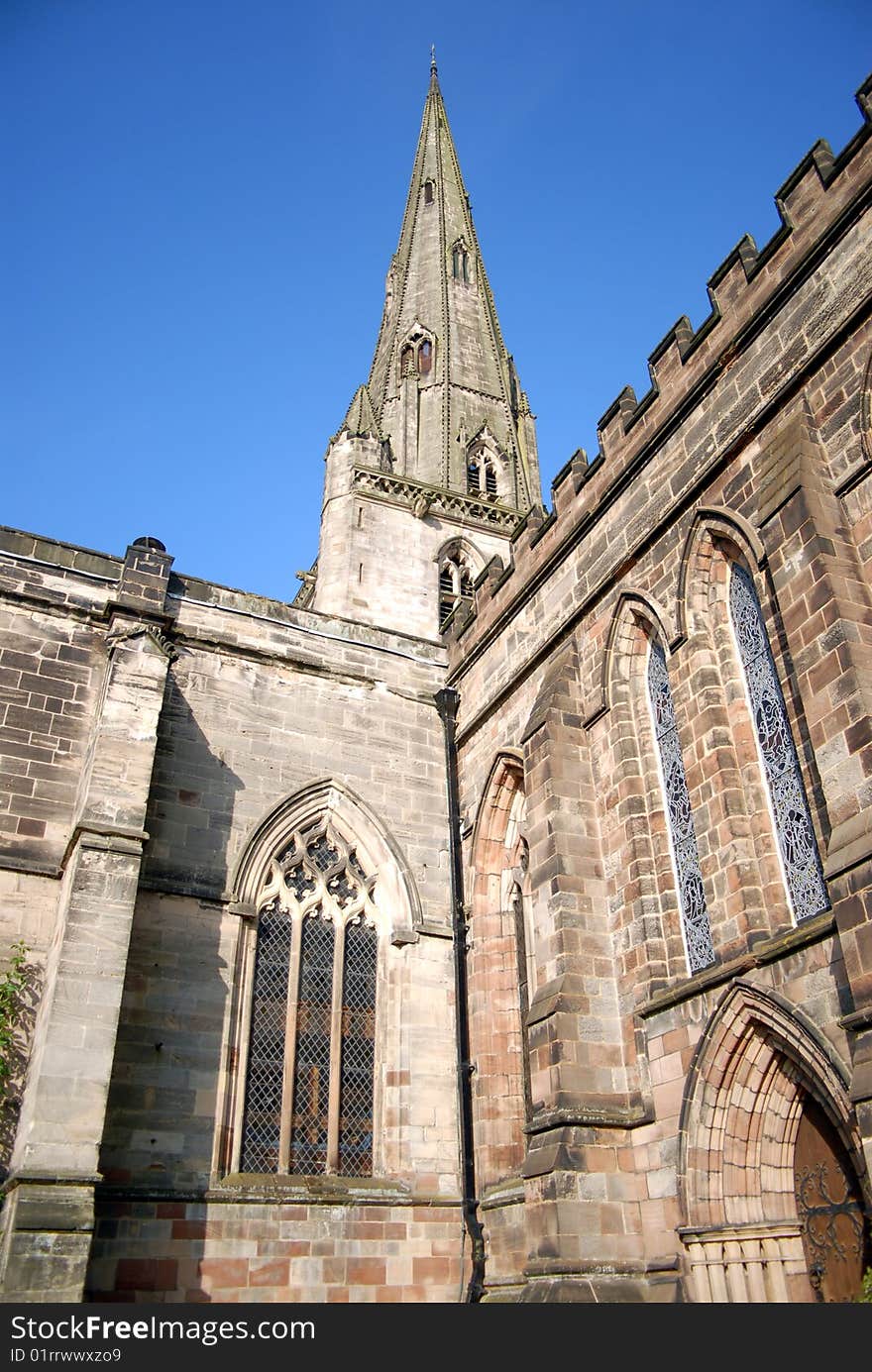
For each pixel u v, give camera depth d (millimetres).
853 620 17188
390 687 31406
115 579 28266
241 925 25656
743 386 21828
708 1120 18688
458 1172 25531
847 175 20156
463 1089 26391
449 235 66312
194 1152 22719
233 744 27953
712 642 21672
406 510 49969
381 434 54875
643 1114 20328
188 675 28188
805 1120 17812
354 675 30891
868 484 18109
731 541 21531
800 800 18953
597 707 24766
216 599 29781
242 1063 24297
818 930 16953
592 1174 19828
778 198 21844
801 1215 17469
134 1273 20969
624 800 23109
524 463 59344
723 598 21891
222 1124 23281
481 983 27719
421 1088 26172
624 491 25375
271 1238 22594
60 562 27656
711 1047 18859
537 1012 22000
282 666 29844
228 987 24766
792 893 18812
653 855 22344
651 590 23578
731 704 20922
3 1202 19406
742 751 20438
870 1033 14992
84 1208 18875
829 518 18266
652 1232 19344
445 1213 24766
